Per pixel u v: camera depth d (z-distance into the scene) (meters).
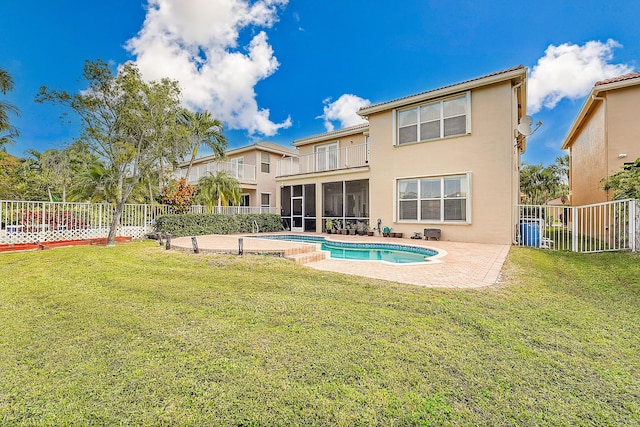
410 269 6.92
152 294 5.03
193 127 19.03
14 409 2.23
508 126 11.52
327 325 3.65
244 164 22.97
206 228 15.86
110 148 12.57
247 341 3.25
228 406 2.23
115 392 2.41
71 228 12.70
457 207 12.66
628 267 6.55
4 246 10.56
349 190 16.89
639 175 8.71
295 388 2.43
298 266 7.18
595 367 2.73
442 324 3.67
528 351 3.00
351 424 2.06
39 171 22.45
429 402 2.26
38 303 4.67
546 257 8.40
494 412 2.16
